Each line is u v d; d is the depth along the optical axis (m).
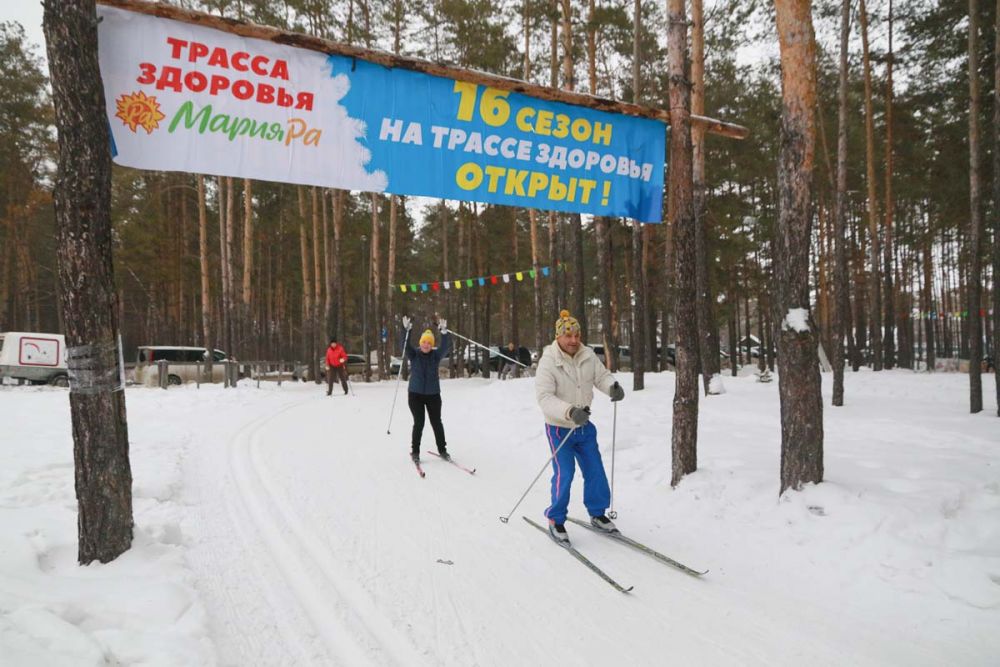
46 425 8.47
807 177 4.41
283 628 2.96
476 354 29.45
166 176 24.19
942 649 2.77
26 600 2.74
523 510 5.06
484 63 18.48
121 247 24.66
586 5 15.99
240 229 28.86
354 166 4.49
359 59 4.45
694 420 5.28
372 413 11.35
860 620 3.08
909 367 25.30
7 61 21.31
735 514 4.46
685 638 2.93
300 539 4.20
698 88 11.23
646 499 5.13
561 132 5.23
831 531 3.87
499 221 27.02
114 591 3.01
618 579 3.63
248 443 7.71
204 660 2.50
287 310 39.25
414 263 33.81
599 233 15.10
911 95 17.16
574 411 3.99
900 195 20.66
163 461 6.20
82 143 3.22
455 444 8.02
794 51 4.38
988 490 4.34
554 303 17.83
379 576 3.61
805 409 4.36
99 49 3.71
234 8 16.55
